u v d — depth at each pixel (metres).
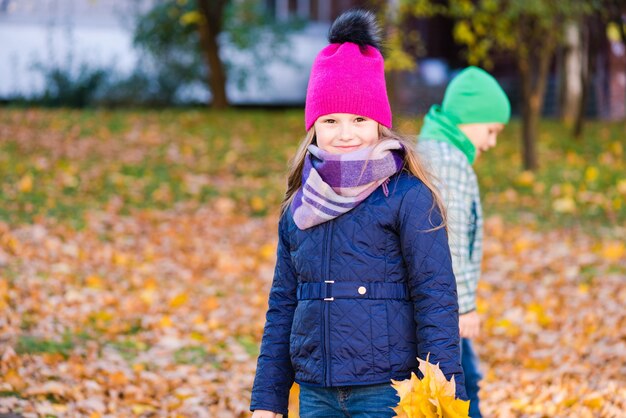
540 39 12.01
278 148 13.15
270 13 20.38
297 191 2.87
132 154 11.85
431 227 2.70
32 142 11.86
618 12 13.24
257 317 6.54
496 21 11.91
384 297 2.68
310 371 2.72
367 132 2.86
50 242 7.69
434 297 2.65
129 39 19.58
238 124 14.78
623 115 19.50
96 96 17.08
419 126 10.97
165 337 5.82
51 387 4.56
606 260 8.10
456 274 3.62
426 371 2.45
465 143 3.89
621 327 6.06
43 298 6.25
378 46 2.95
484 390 5.05
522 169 12.16
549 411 4.50
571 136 14.48
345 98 2.80
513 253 8.43
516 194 10.96
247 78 20.23
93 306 6.29
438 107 4.18
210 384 4.99
